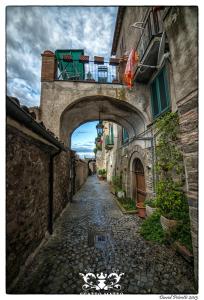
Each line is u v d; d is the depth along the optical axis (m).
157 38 3.88
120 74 6.16
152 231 3.76
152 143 5.14
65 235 3.90
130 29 7.65
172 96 3.93
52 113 5.44
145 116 5.78
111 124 13.71
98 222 4.84
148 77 5.61
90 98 5.82
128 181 8.01
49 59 5.73
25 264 2.50
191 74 2.26
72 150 7.81
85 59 5.89
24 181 2.50
